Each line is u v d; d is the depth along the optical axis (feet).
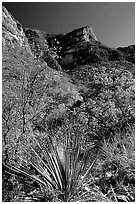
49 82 28.60
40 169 14.88
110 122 27.61
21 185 14.25
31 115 22.07
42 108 24.89
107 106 28.63
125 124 26.73
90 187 14.38
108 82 31.83
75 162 14.43
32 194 13.87
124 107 28.22
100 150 20.36
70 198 13.52
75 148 15.57
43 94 25.12
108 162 17.70
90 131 27.04
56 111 28.78
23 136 17.76
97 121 28.17
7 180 14.38
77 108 31.14
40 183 14.17
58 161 14.38
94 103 30.07
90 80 34.17
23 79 22.57
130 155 17.52
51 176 14.90
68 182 13.67
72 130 25.13
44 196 13.47
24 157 16.28
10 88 22.09
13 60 26.16
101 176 16.11
